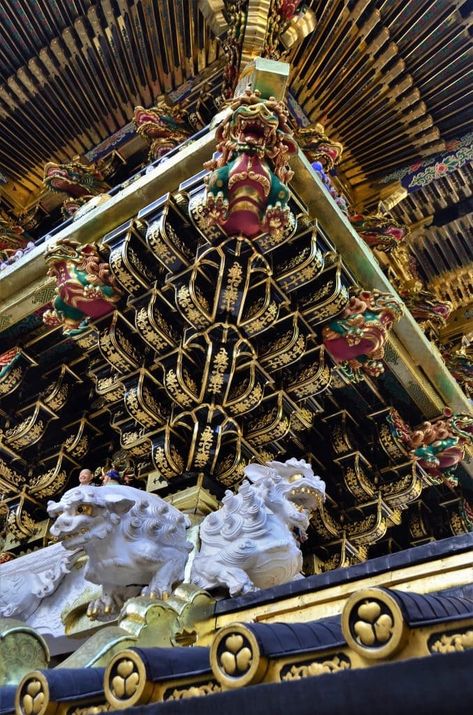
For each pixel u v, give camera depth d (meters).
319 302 6.30
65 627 5.52
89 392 7.73
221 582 4.86
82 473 5.95
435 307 9.05
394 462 7.63
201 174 5.96
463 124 9.53
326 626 2.84
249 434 6.52
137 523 4.82
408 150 9.80
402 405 7.87
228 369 6.17
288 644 2.44
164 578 4.74
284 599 4.32
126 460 7.33
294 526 5.32
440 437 7.49
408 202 10.31
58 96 9.84
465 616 2.08
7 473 7.45
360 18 8.51
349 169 10.07
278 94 6.36
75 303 6.44
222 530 5.07
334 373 7.07
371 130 9.63
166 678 2.46
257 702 2.03
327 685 1.94
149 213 6.11
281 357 6.29
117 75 9.58
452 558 3.77
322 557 7.68
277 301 6.20
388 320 6.47
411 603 2.28
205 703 2.13
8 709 2.94
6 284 7.16
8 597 6.07
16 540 7.45
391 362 7.36
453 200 10.15
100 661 3.77
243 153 5.49
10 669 3.81
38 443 7.69
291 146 5.62
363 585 4.01
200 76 9.23
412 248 10.71
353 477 7.50
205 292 6.12
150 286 6.26
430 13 8.48
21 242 9.69
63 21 9.05
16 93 9.79
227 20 7.38
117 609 4.89
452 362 9.68
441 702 1.75
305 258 6.02
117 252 6.18
